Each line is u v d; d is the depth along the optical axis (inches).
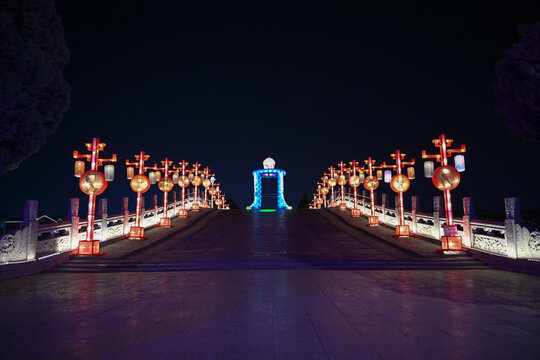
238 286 376.5
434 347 195.3
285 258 548.4
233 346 199.2
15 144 402.9
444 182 569.0
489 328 227.8
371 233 798.5
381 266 503.2
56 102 441.4
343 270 483.5
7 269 436.8
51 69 406.3
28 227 474.6
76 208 582.9
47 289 369.1
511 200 466.3
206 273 465.4
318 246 677.3
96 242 556.4
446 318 251.1
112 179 605.9
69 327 237.6
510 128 424.2
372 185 935.0
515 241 456.4
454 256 524.4
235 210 1323.8
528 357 180.5
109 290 362.0
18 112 381.7
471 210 553.3
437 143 610.5
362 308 280.8
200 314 267.3
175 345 201.6
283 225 981.2
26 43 384.8
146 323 245.4
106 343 206.1
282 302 303.4
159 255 591.2
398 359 178.7
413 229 757.9
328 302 302.0
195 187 1300.4
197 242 732.0
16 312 277.3
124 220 768.9
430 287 362.6
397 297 319.0
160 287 375.6
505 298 311.4
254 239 766.5
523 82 375.2
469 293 332.5
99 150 607.2
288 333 221.1
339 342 204.5
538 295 322.0
